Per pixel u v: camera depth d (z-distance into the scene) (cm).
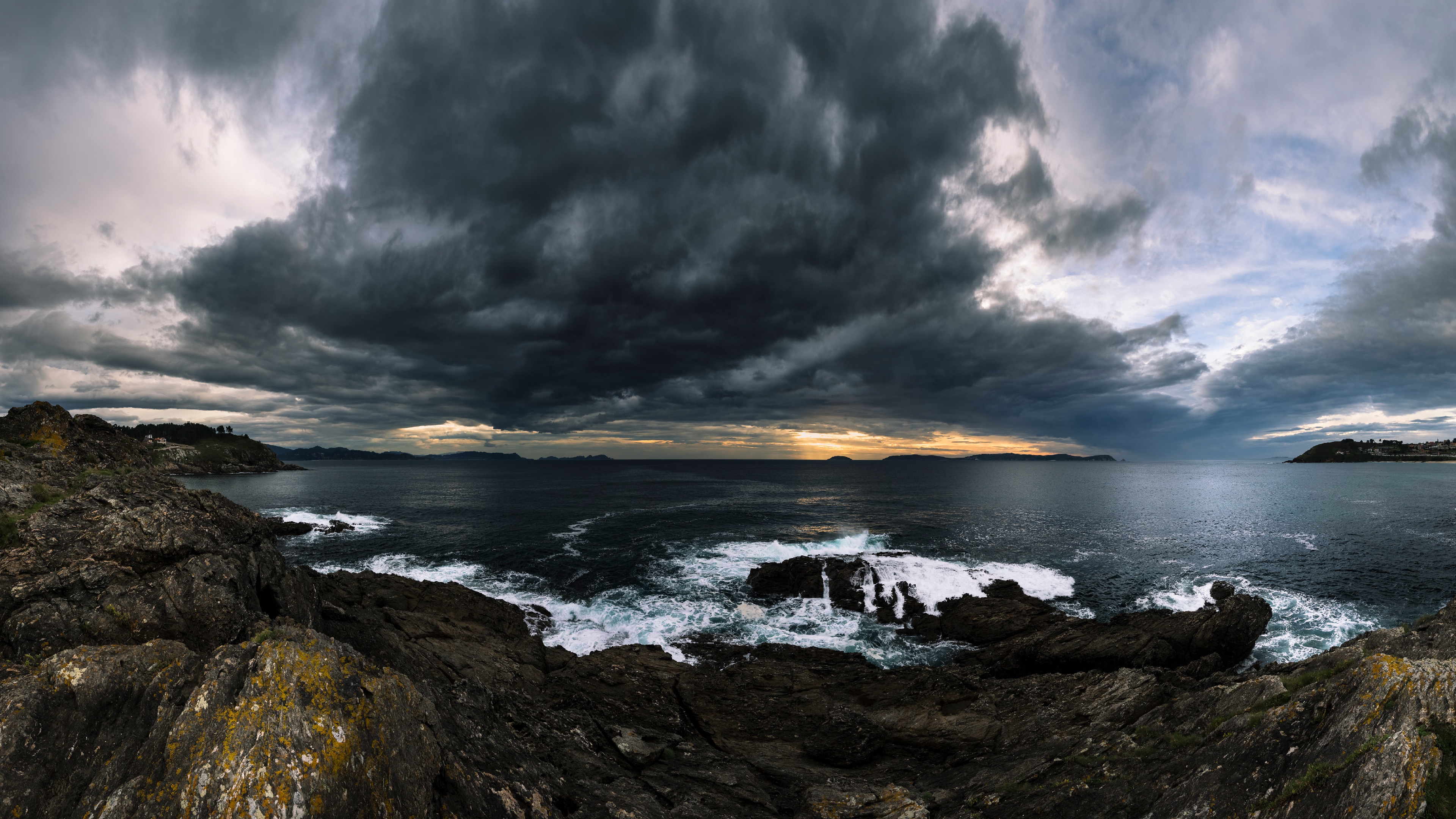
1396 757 600
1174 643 2345
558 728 1299
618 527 5822
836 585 3353
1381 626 2770
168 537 1184
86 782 556
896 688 1955
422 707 685
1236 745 824
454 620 2466
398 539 5194
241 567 1288
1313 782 662
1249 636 2288
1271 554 4409
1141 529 5634
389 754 582
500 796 710
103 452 1689
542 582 3697
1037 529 5591
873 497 9025
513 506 7794
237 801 476
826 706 1886
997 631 2727
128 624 1039
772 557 4403
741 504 8025
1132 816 842
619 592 3484
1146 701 1375
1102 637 2373
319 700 556
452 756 690
